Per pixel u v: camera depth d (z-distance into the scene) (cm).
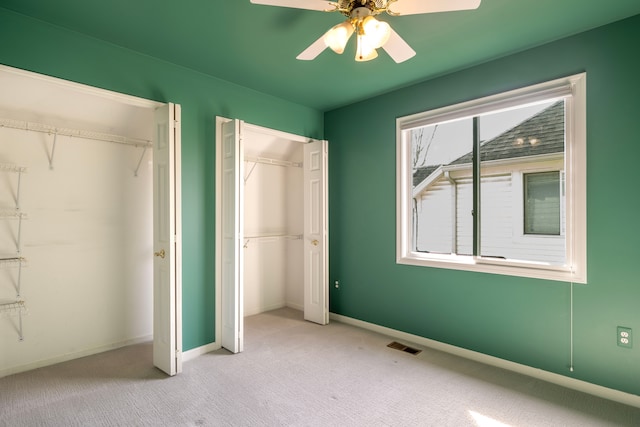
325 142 372
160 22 214
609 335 219
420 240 365
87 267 293
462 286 288
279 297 451
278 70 287
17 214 251
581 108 227
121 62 247
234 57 263
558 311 239
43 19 212
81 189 290
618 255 216
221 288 304
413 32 225
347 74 295
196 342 288
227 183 301
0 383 237
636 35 209
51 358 271
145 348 308
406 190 332
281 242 453
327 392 227
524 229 320
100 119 291
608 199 219
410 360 278
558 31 226
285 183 455
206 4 195
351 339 327
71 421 192
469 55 259
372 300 355
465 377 249
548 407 210
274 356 285
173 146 250
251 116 329
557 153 292
